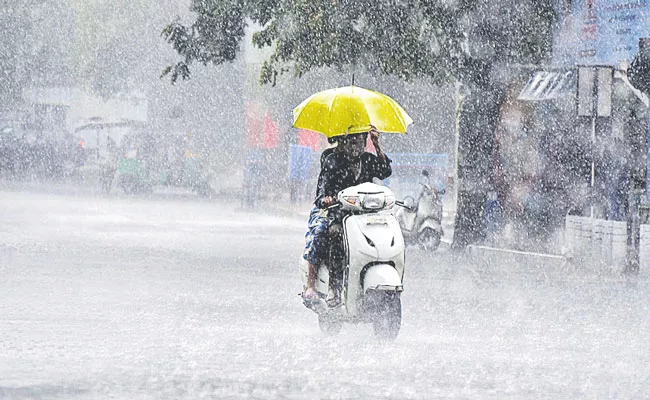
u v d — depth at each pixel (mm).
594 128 42969
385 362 17703
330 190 20375
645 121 42844
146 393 14523
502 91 51031
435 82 50688
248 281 32250
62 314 23531
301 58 48781
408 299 28625
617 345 20453
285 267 37312
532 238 50594
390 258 19688
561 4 50125
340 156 20406
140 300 26734
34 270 34031
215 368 16750
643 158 42531
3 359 17219
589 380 16312
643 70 40594
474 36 50656
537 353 19141
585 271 40281
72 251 41750
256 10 49812
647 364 18031
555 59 50531
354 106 20469
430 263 42531
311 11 48156
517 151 51156
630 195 40250
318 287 20438
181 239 50094
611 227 40469
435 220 50062
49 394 14281
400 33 48281
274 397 14422
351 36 48094
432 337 21172
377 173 20641
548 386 15703
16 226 55562
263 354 18297
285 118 100000
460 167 51438
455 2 49156
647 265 40531
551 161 50188
